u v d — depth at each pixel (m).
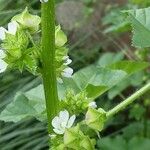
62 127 0.18
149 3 0.43
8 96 0.42
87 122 0.18
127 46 0.55
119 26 0.36
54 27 0.18
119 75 0.21
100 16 0.57
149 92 0.45
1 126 0.42
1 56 0.18
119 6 0.56
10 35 0.18
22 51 0.18
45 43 0.18
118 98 0.50
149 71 0.46
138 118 0.43
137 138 0.38
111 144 0.38
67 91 0.19
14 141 0.42
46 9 0.18
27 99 0.21
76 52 0.52
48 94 0.18
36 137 0.42
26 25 0.18
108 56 0.45
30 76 0.44
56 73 0.19
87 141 0.18
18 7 0.42
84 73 0.22
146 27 0.19
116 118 0.48
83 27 0.55
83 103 0.19
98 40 0.55
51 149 0.18
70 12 0.55
